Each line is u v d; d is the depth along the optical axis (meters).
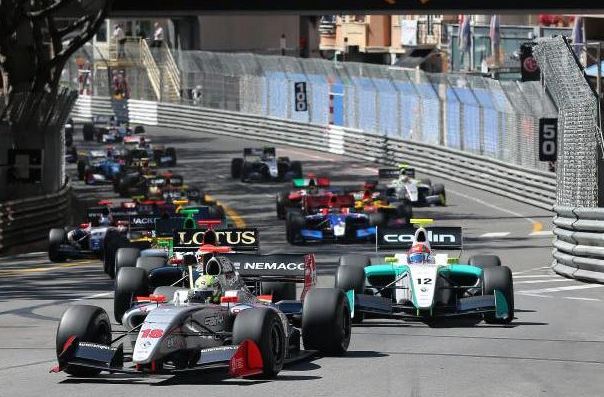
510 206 146.00
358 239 112.25
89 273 90.44
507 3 124.75
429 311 56.75
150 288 57.38
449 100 172.88
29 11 125.19
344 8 125.81
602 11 124.94
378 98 195.88
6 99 123.88
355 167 191.25
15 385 43.22
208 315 43.88
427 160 179.12
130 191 158.75
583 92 86.94
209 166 196.88
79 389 41.78
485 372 45.62
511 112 153.62
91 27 124.00
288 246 109.81
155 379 43.22
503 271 58.47
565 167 89.81
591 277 80.38
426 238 60.94
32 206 114.44
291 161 191.38
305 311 48.12
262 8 126.31
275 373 43.44
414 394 41.09
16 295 76.44
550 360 48.66
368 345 52.31
